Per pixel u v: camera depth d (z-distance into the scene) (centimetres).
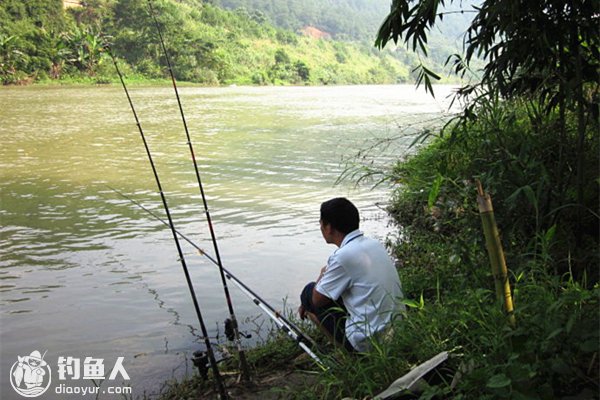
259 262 584
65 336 427
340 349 311
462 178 437
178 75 6662
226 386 332
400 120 2181
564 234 364
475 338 267
